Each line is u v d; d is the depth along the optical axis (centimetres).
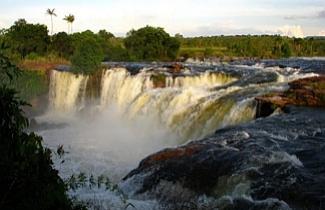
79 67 4131
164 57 6619
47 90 4431
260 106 2252
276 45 8200
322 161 1347
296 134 1692
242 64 4791
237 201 1126
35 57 5691
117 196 1194
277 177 1223
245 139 1588
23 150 534
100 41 6356
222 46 9056
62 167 1948
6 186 523
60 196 569
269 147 1493
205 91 2867
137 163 2108
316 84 2359
